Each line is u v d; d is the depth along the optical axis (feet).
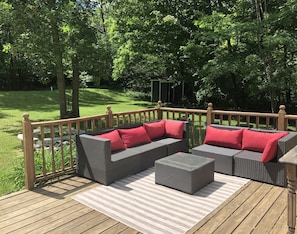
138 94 63.67
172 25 40.45
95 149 12.49
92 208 10.14
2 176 14.20
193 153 14.66
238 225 8.93
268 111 39.81
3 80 64.28
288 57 30.30
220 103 45.68
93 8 28.53
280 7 26.53
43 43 24.03
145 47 43.60
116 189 11.89
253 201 10.69
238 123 16.55
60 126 13.12
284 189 11.85
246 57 28.78
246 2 29.27
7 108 42.47
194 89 50.65
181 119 18.99
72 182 12.71
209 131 15.44
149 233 8.51
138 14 39.88
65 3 25.18
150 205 10.37
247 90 36.47
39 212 9.86
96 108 44.62
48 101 51.16
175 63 45.96
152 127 16.79
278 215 9.54
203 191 11.64
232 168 13.42
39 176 12.40
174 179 11.75
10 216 9.57
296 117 14.49
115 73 45.37
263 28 25.75
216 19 27.43
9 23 23.70
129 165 13.41
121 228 8.79
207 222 9.14
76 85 30.96
